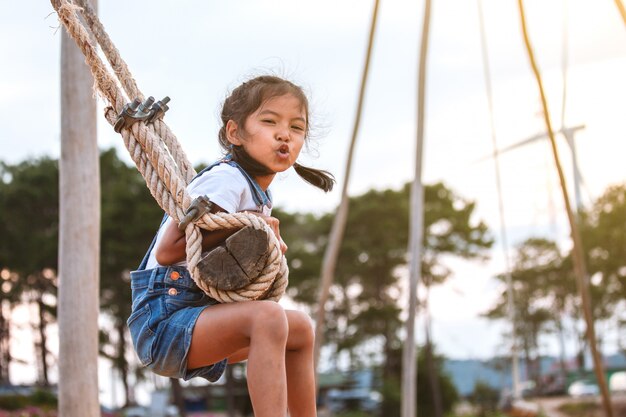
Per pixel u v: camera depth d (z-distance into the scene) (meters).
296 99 2.75
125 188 30.84
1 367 35.12
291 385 2.63
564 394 47.78
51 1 2.73
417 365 36.84
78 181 6.55
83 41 2.73
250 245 2.50
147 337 2.63
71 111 6.56
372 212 38.47
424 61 8.73
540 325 52.28
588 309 10.47
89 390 6.48
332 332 39.84
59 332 6.53
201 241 2.55
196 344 2.54
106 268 30.55
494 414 38.88
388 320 38.56
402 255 38.91
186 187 2.70
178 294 2.62
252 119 2.72
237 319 2.48
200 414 34.97
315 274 36.00
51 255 31.72
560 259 46.59
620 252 40.09
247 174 2.73
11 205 32.03
